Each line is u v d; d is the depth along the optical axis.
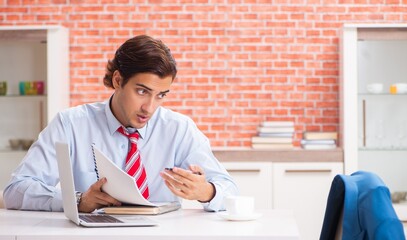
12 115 5.46
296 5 5.59
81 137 2.88
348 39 5.18
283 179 5.11
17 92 5.46
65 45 5.53
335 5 5.59
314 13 5.59
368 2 5.58
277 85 5.60
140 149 2.91
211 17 5.61
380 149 5.26
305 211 5.11
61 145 2.26
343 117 5.20
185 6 5.61
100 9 5.65
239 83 5.61
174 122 2.96
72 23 5.65
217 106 5.61
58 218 2.46
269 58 5.60
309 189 5.11
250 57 5.60
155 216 2.49
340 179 1.85
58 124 2.88
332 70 5.58
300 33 5.60
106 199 2.51
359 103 5.31
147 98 2.59
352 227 1.78
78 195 2.54
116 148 2.86
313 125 5.59
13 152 5.41
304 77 5.59
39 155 2.83
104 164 2.39
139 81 2.54
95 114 2.91
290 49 5.59
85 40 5.64
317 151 5.12
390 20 5.58
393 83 5.34
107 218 2.35
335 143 5.26
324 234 1.94
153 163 2.92
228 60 5.61
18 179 2.76
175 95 5.62
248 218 2.38
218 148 5.48
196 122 5.61
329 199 1.91
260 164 5.12
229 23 5.60
